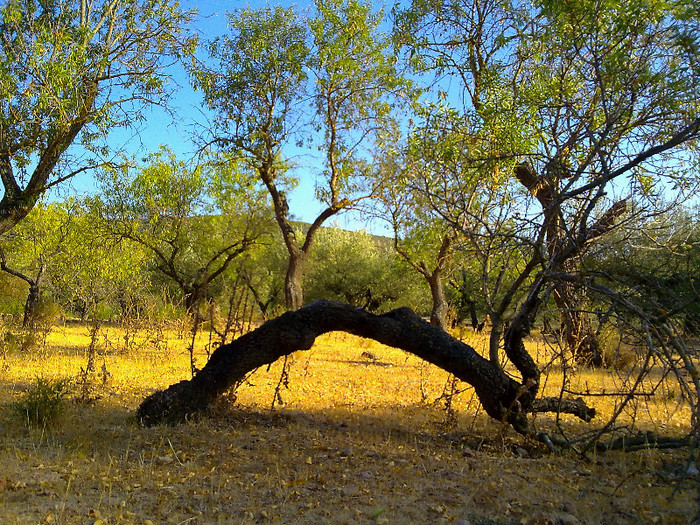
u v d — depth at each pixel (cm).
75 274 2017
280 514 381
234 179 2278
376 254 3444
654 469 491
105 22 1193
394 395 919
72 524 360
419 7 963
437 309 1723
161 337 1335
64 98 1051
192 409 636
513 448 567
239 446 547
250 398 822
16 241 2066
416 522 371
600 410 795
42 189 1099
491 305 580
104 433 587
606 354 1055
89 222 2159
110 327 1914
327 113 1859
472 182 630
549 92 617
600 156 487
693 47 472
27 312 2002
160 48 1208
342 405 811
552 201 524
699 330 490
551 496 423
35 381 914
